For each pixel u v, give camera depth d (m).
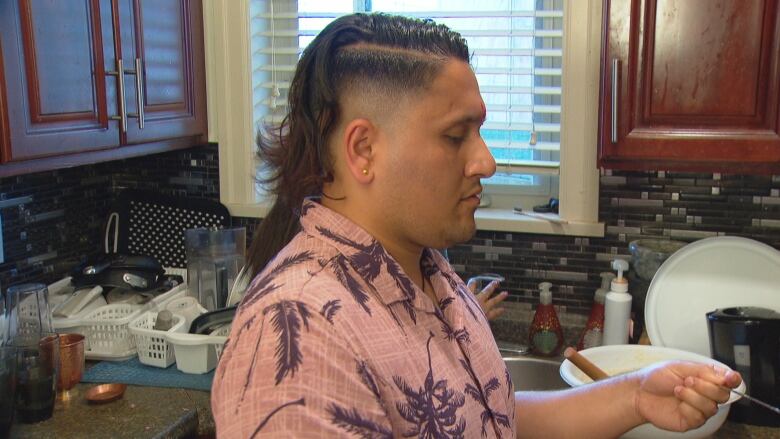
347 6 2.24
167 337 1.71
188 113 2.15
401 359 0.76
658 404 1.03
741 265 1.73
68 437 1.41
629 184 1.96
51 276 2.13
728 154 1.54
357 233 0.82
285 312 0.71
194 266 2.05
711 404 0.99
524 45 2.09
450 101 0.80
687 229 1.93
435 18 2.14
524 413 1.11
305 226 0.84
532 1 2.08
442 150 0.80
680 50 1.54
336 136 0.83
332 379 0.69
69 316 1.81
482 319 0.99
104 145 1.76
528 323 2.04
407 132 0.80
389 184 0.81
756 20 1.49
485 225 2.09
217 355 1.72
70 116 1.65
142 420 1.49
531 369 1.94
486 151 0.83
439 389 0.79
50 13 1.58
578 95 1.97
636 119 1.59
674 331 1.76
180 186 2.34
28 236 2.04
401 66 0.79
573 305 2.06
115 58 1.79
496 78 2.14
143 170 2.37
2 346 1.50
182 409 1.54
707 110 1.54
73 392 1.61
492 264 2.12
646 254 1.85
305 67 0.87
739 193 1.87
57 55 1.60
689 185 1.91
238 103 2.25
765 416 1.51
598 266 2.03
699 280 1.76
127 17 1.83
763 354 1.49
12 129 1.48
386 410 0.74
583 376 1.54
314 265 0.79
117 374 1.71
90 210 2.28
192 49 2.16
